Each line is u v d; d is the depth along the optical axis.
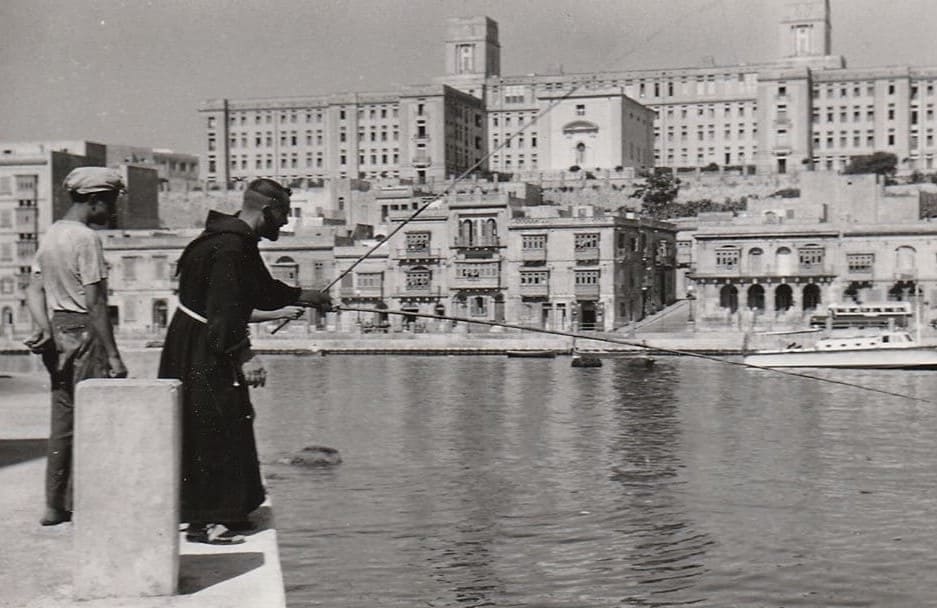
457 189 171.50
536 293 135.50
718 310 131.88
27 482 15.27
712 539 33.75
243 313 11.17
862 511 37.62
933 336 115.19
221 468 11.12
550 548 32.62
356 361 115.12
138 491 9.44
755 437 55.84
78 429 9.40
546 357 118.62
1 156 153.25
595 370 100.19
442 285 139.88
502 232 137.75
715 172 198.25
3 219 149.50
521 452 50.97
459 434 57.22
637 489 41.53
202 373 11.11
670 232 154.12
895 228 126.25
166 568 9.45
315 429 59.50
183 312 11.31
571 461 48.41
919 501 39.22
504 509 37.75
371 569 30.17
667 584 28.84
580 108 199.12
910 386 82.19
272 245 144.12
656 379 90.25
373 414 66.50
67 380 12.37
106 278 12.61
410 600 27.47
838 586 28.84
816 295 131.50
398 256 140.75
